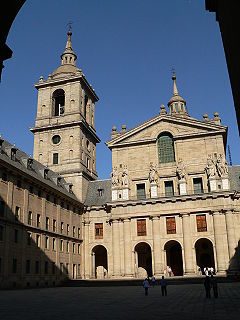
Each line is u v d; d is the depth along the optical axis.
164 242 59.16
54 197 58.34
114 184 64.88
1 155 47.81
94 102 82.88
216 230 57.16
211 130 63.62
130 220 61.91
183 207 59.72
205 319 16.84
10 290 42.50
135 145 67.06
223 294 31.83
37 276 50.19
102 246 66.75
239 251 55.84
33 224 51.00
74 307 23.66
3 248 43.22
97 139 79.56
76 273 62.59
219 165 60.69
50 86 75.38
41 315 19.28
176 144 64.81
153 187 62.56
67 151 70.31
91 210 67.62
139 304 25.23
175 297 30.39
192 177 62.56
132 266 59.75
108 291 40.56
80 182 68.12
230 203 57.91
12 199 46.44
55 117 73.12
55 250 56.31
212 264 61.66
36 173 56.53
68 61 80.19
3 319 17.59
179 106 91.88
